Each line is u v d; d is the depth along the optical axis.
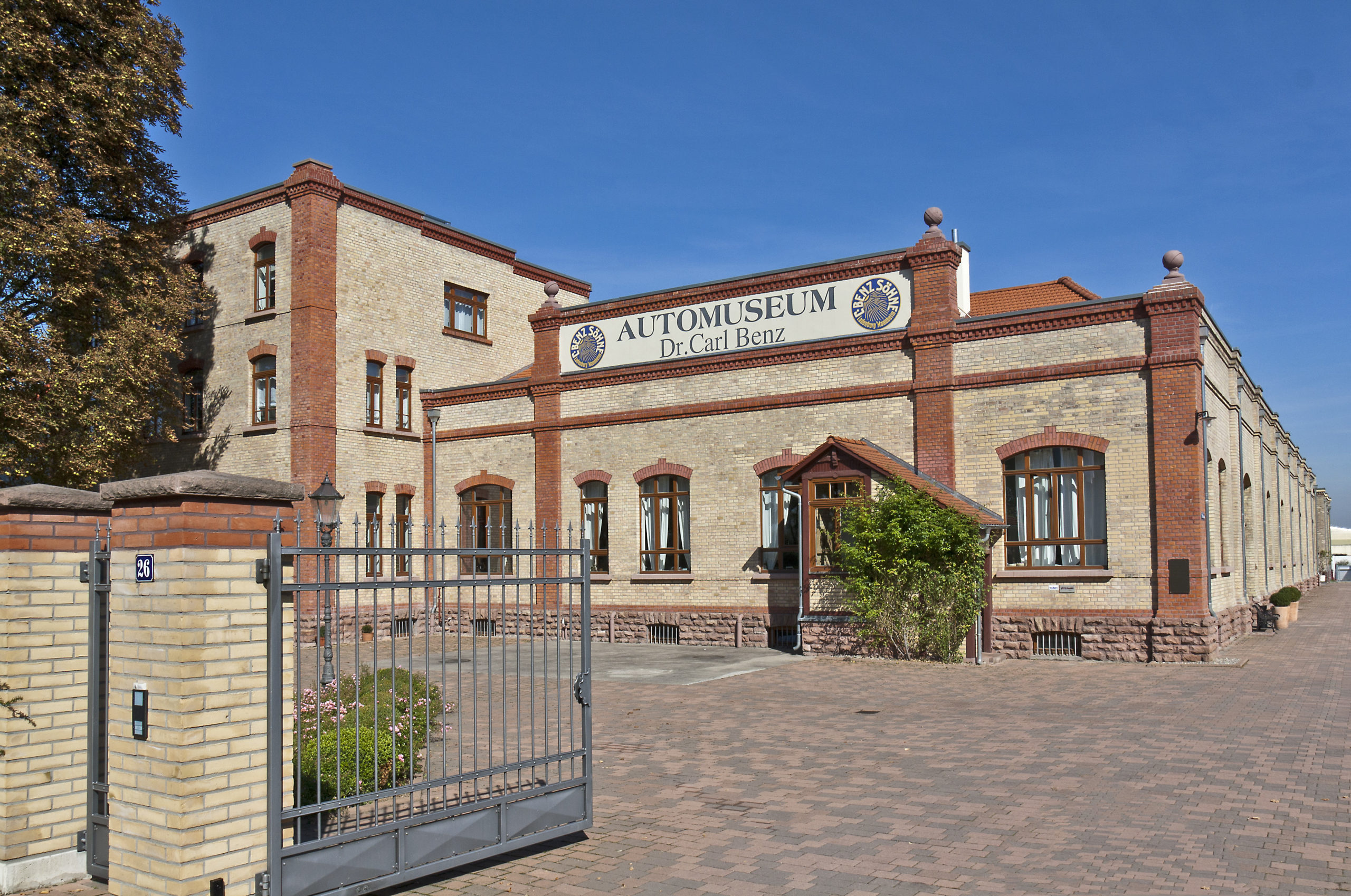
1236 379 24.59
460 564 6.66
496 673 16.95
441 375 28.86
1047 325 19.55
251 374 26.12
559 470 25.66
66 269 20.83
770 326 23.22
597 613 24.62
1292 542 43.28
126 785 5.59
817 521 20.64
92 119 21.58
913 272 21.27
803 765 10.06
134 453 23.98
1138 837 7.45
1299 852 7.06
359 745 6.89
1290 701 13.71
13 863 6.32
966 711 13.23
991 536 19.53
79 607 6.85
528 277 32.41
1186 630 17.89
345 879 5.85
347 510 25.64
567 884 6.54
